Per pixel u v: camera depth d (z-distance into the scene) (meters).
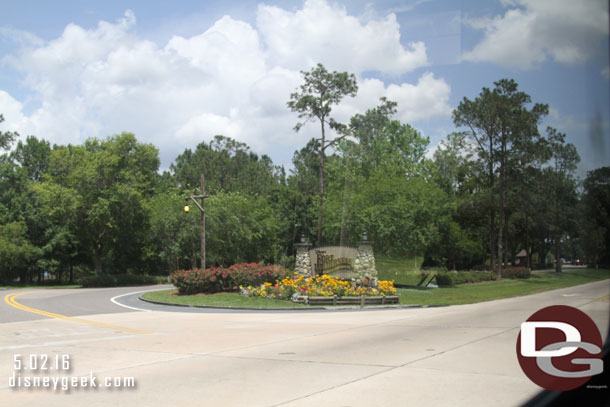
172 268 53.72
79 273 62.53
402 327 12.20
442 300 20.22
